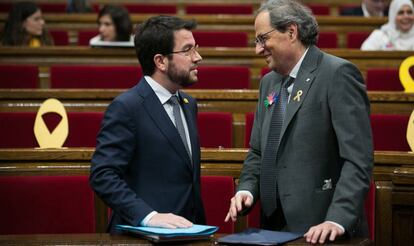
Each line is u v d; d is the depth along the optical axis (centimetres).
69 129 547
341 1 1145
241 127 570
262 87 372
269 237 312
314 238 306
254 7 1130
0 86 713
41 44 850
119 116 345
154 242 308
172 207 349
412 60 614
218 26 945
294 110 342
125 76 706
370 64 744
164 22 352
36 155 431
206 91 579
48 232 409
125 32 795
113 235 326
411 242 383
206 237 315
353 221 317
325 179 340
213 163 437
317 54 347
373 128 536
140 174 350
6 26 841
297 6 346
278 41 343
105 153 341
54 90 580
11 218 407
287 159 345
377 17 941
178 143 352
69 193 412
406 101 568
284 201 344
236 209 344
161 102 356
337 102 333
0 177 409
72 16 962
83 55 754
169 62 351
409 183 380
